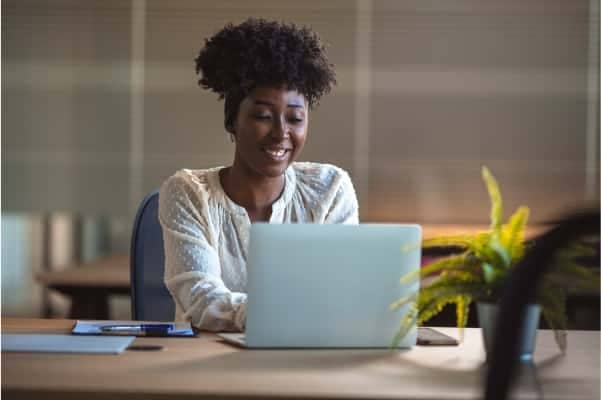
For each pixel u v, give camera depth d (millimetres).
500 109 5012
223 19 5094
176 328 1833
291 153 2135
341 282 1617
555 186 4996
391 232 1614
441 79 5031
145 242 2311
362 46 5055
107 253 5438
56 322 1924
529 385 1395
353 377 1413
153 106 5156
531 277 1184
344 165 5102
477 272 1548
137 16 5129
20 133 5223
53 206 5238
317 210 2234
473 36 5004
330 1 5055
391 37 5043
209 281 1968
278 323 1618
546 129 4996
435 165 5055
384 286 1628
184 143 5160
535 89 4988
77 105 5195
